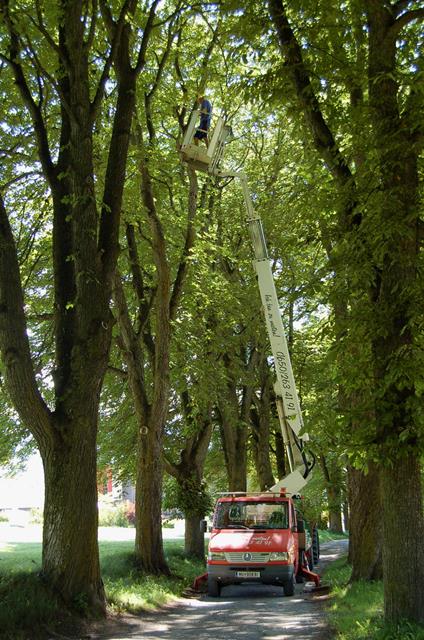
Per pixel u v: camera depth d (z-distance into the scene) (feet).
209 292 71.67
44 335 75.10
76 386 37.83
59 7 37.81
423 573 27.37
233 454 88.17
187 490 78.43
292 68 32.91
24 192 56.95
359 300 29.99
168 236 66.18
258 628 35.99
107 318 38.86
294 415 35.01
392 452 26.73
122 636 33.65
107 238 39.63
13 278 36.50
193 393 72.69
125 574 55.01
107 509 171.73
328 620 35.86
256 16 34.22
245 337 82.33
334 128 33.30
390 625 26.61
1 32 42.19
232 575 54.34
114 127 41.14
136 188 58.85
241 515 58.70
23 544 89.86
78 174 38.50
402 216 27.25
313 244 33.78
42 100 43.57
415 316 26.37
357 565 50.26
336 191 31.63
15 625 30.76
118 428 86.74
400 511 27.63
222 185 79.36
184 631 35.70
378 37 30.09
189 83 60.18
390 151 28.14
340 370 30.32
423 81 27.84
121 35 42.16
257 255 55.93
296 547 59.26
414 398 26.18
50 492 37.55
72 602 36.52
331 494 126.62
